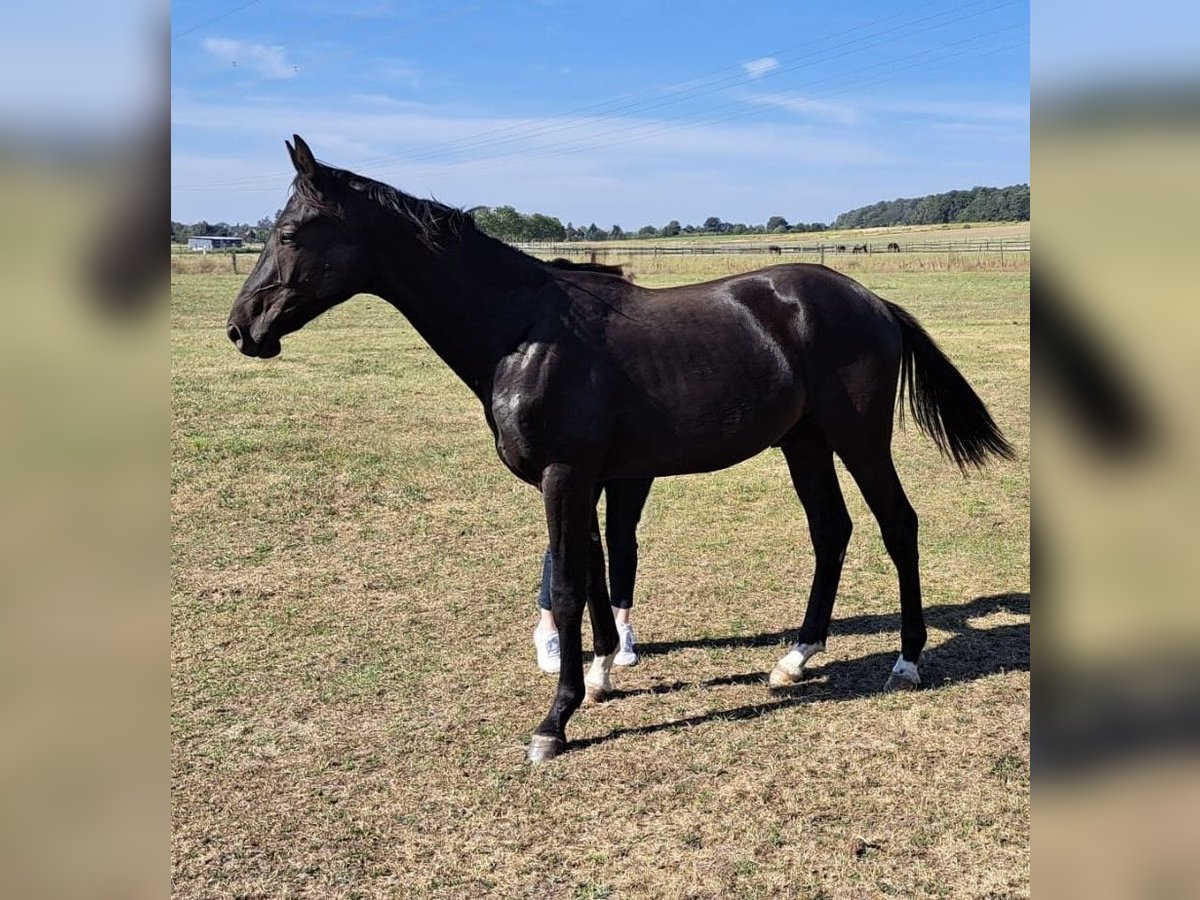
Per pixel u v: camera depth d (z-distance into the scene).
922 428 4.07
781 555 5.75
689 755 3.36
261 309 3.33
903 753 3.34
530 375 3.34
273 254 3.30
